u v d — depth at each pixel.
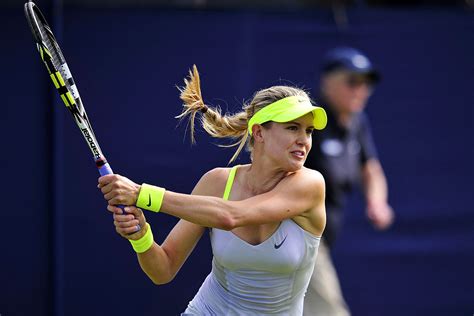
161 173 22.17
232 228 12.77
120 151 21.92
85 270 21.88
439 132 24.20
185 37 22.28
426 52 24.11
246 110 13.74
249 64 22.78
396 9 23.89
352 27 23.62
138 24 21.98
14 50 21.23
